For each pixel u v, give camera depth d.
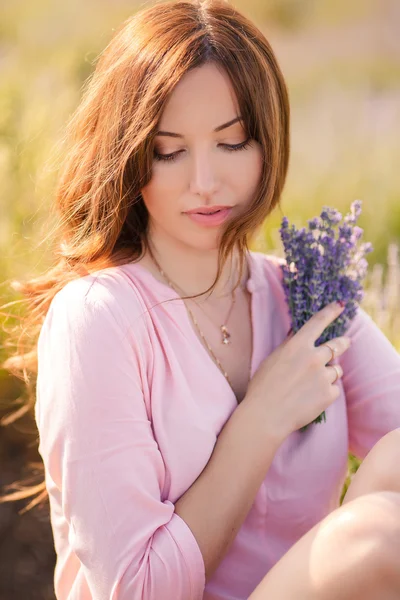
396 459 1.10
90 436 1.10
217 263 1.23
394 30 6.93
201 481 1.13
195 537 1.11
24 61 4.25
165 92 1.11
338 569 1.01
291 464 1.20
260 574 1.19
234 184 1.15
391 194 3.21
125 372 1.12
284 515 1.20
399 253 2.84
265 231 2.39
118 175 1.15
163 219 1.18
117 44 1.17
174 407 1.14
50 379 1.13
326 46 6.62
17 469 1.93
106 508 1.09
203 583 1.10
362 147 3.76
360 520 1.02
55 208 1.29
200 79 1.11
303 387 1.17
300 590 1.02
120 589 1.08
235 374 1.23
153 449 1.12
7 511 1.86
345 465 1.25
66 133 1.27
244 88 1.12
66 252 1.23
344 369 1.29
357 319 1.29
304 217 3.05
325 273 1.22
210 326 1.23
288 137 1.23
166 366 1.15
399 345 1.72
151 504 1.10
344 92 5.00
